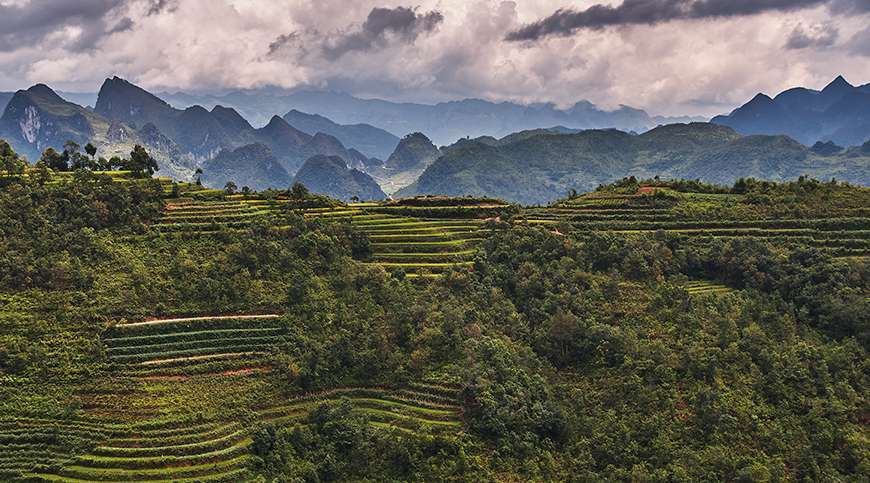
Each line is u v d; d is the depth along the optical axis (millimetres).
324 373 101125
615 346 106062
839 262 125562
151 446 84000
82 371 94125
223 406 92375
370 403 98188
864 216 152375
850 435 87812
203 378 97250
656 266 131500
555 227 159000
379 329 108938
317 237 131875
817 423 90000
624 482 84125
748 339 104375
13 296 103875
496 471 85125
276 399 95812
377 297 118875
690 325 110375
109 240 122562
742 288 129750
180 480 79312
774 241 145250
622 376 101375
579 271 128125
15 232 116875
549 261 137250
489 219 161875
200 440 85625
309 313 111750
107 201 132625
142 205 137875
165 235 128750
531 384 98750
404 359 104688
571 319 110875
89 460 81188
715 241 144000
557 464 87562
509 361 102375
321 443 88000
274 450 85688
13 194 127062
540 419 92938
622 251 135250
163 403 90938
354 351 104500
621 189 186500
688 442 88500
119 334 101312
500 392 94750
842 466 85375
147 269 115938
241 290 113750
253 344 104562
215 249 125375
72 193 130500
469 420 93438
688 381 98062
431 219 165375
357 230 145500
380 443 87500
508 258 139250
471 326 109875
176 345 102000
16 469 78938
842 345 106000
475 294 123125
